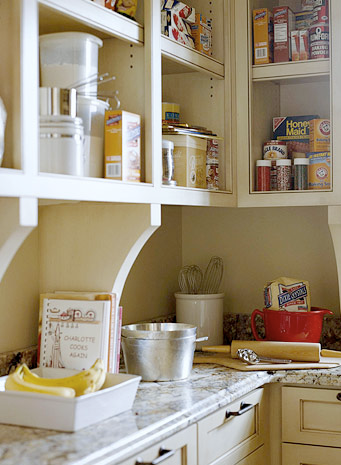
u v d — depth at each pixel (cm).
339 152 235
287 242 279
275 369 226
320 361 235
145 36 193
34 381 168
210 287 290
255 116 252
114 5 185
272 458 228
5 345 196
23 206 145
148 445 154
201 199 222
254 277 285
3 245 148
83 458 136
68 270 204
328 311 249
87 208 201
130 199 180
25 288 203
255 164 253
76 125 162
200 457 180
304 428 223
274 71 246
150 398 186
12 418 159
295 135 254
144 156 194
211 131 242
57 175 153
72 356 188
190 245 295
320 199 238
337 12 235
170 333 209
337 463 218
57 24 173
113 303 193
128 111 196
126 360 212
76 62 169
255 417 217
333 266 272
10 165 147
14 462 134
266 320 254
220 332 267
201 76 251
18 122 145
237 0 249
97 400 159
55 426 154
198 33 236
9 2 147
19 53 145
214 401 186
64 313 192
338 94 235
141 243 198
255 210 284
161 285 279
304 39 244
